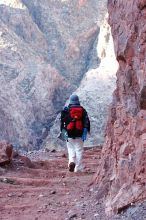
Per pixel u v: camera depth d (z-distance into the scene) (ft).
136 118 29.19
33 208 33.63
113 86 219.61
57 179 46.98
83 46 256.73
